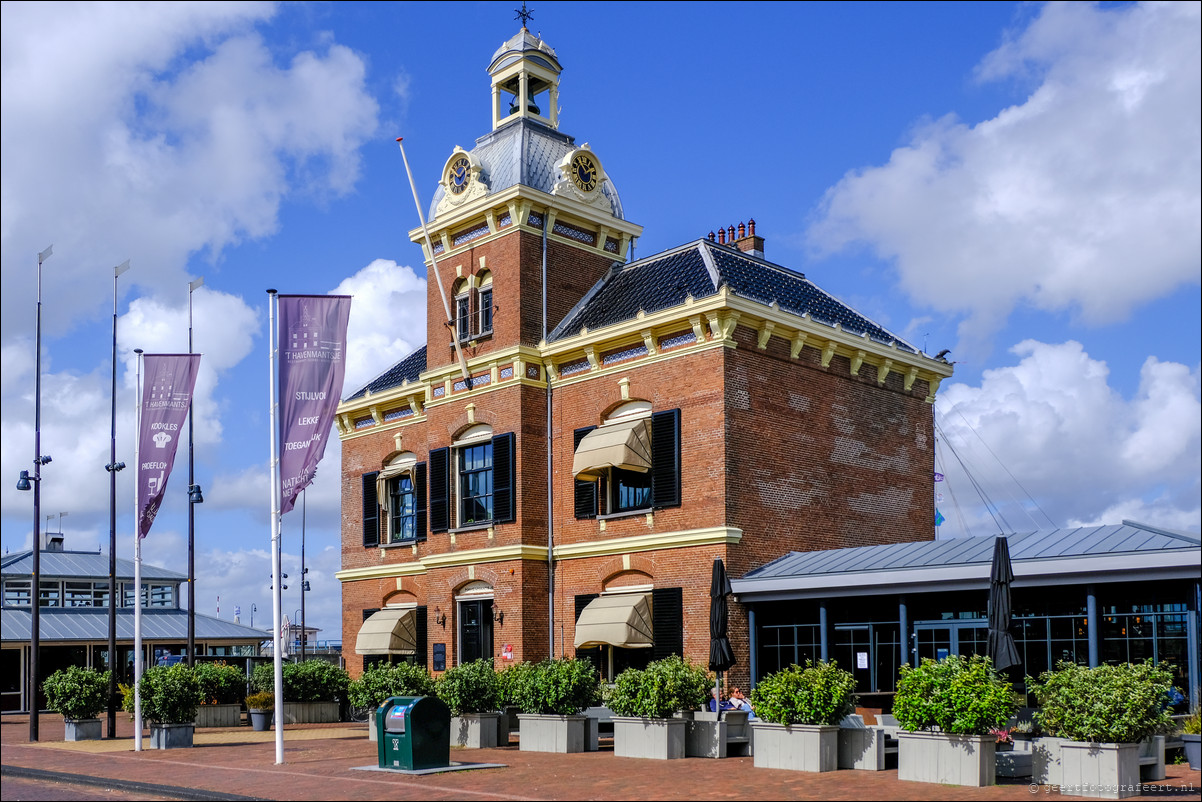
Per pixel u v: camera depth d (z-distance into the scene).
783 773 20.55
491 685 26.88
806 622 31.19
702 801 17.11
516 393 35.66
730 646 28.95
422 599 39.56
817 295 38.34
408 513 41.41
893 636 29.67
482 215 37.50
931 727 19.22
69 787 21.70
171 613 60.66
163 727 28.23
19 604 56.91
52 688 31.95
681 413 32.44
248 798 18.64
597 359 34.75
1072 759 17.83
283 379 25.61
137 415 30.45
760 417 32.44
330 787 19.77
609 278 38.59
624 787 18.86
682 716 24.41
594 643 33.25
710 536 31.02
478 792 18.55
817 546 33.56
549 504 35.69
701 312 31.72
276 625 24.36
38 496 34.22
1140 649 25.31
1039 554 26.02
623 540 33.16
